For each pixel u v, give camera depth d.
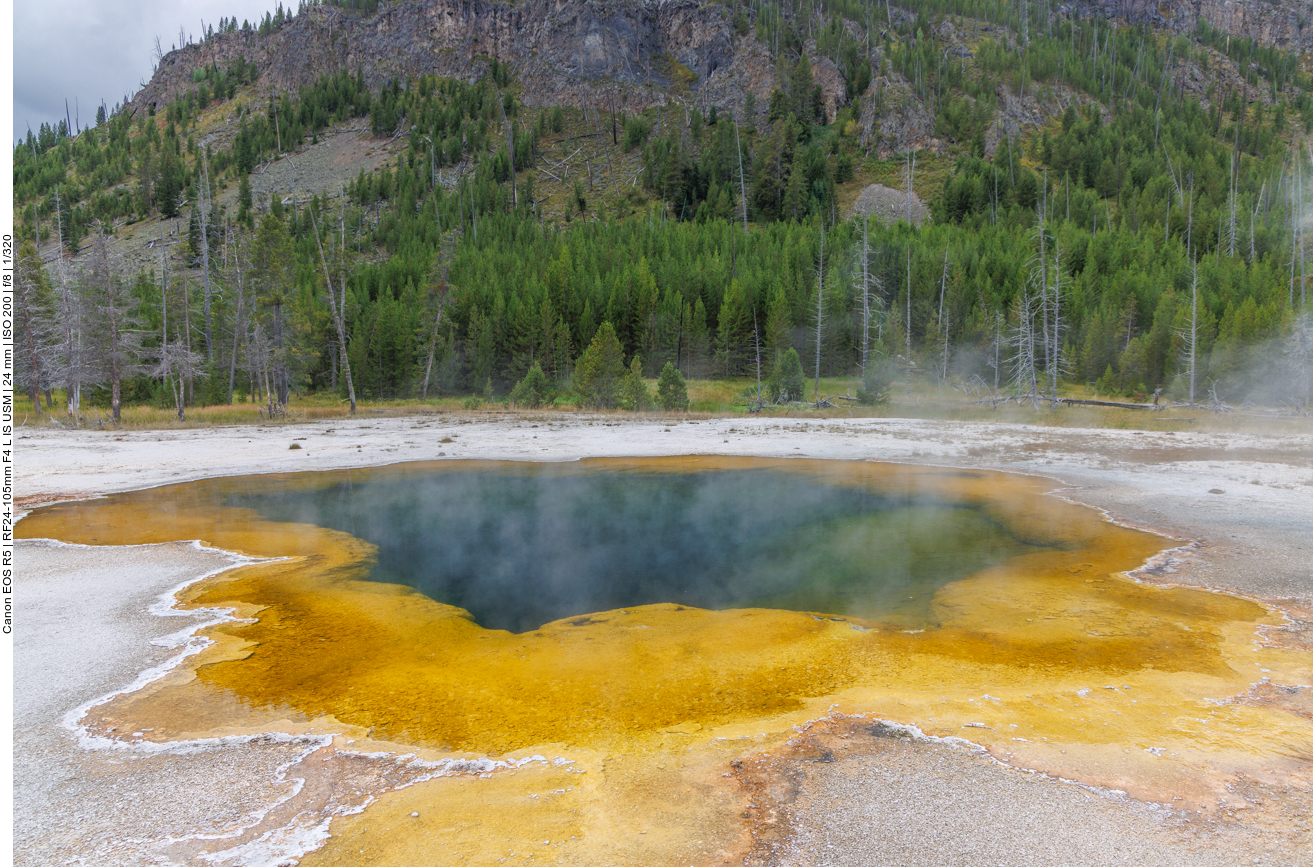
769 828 3.63
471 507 13.53
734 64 131.12
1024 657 6.11
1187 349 40.38
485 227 84.44
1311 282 55.72
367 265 73.81
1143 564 9.20
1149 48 150.00
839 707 5.11
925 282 53.25
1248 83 143.88
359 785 4.12
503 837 3.58
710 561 9.82
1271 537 10.34
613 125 122.31
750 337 51.62
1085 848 3.43
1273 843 3.44
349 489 15.30
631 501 14.18
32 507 12.90
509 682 5.66
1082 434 26.02
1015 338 41.91
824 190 92.38
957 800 3.86
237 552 9.94
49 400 33.59
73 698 5.33
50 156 132.12
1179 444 22.81
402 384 50.47
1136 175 90.19
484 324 49.97
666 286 55.97
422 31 148.62
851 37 129.00
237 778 4.21
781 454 20.55
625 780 4.13
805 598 8.09
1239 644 6.36
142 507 13.05
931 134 104.44
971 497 14.32
